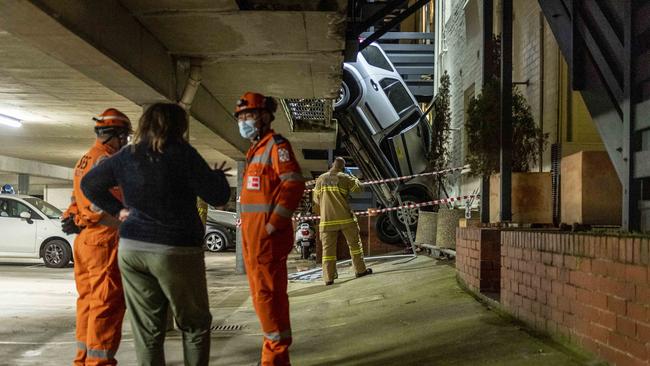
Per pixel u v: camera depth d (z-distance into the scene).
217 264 17.09
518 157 7.79
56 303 9.59
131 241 4.14
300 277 12.09
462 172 12.94
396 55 18.06
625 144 4.47
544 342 4.88
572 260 4.59
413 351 5.35
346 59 8.55
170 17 6.39
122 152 4.27
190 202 4.27
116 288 4.76
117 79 6.61
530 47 9.29
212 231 22.09
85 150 17.39
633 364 3.73
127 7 6.14
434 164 13.66
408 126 14.54
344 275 11.47
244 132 4.82
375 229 15.36
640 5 4.39
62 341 6.78
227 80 9.04
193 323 4.29
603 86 4.95
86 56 5.73
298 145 16.66
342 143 18.30
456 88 14.23
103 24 5.65
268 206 4.65
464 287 7.82
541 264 5.18
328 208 10.52
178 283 4.14
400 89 14.59
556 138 8.14
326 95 9.98
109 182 4.29
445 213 11.20
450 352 5.08
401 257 13.07
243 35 6.95
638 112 4.37
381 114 14.30
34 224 15.55
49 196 32.25
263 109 4.80
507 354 4.75
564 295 4.73
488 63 7.88
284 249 4.71
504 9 6.91
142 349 4.27
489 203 7.84
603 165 5.89
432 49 18.05
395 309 7.31
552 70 8.38
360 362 5.27
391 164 14.63
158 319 4.30
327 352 5.78
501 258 6.25
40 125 12.39
